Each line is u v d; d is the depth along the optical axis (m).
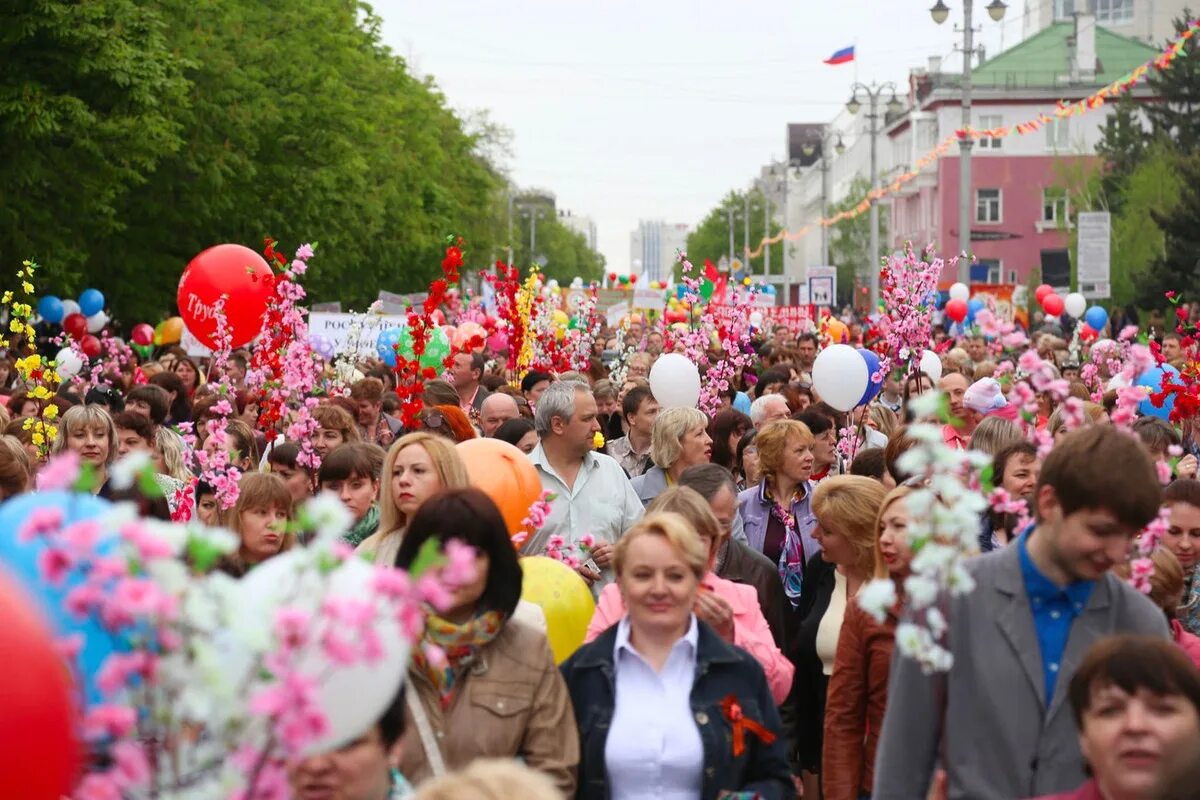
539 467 8.97
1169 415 11.70
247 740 3.26
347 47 46.16
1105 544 4.39
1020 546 4.66
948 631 4.55
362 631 3.25
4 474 7.97
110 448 9.31
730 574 7.50
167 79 28.50
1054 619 4.57
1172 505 7.00
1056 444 4.59
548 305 19.89
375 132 49.38
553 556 7.99
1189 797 3.95
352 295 46.66
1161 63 36.41
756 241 144.00
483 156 93.38
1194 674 4.00
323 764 4.11
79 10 26.84
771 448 9.02
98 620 3.27
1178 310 11.86
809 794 7.44
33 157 27.59
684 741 5.14
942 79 84.31
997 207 82.69
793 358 21.22
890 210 98.69
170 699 3.21
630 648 5.26
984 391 11.14
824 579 7.55
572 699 5.33
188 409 13.63
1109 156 65.94
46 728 3.16
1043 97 81.75
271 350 11.34
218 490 9.02
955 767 4.54
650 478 9.91
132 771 3.15
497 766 3.49
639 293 34.97
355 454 8.51
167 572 3.17
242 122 34.72
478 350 19.44
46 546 3.43
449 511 5.20
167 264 35.03
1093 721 4.04
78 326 25.69
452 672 5.21
